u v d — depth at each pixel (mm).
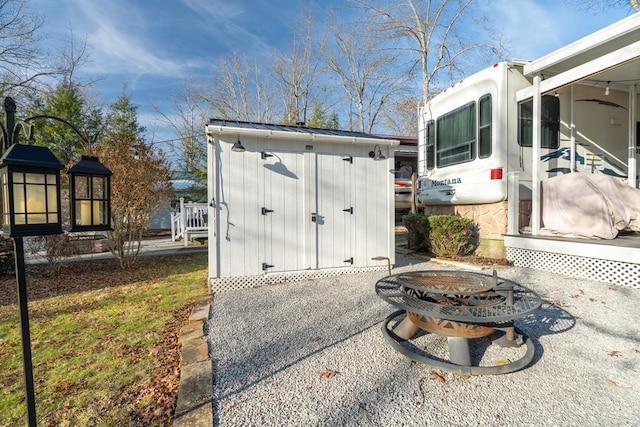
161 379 2273
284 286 4566
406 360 2443
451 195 6602
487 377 2197
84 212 1718
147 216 6750
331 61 19938
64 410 1952
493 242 5938
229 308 3717
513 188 5441
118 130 15398
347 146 5047
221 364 2426
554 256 4824
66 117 13531
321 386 2127
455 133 6617
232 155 4469
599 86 6277
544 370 2268
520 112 5633
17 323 3484
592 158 6309
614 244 4090
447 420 1791
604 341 2660
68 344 2902
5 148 1533
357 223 5141
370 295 4059
